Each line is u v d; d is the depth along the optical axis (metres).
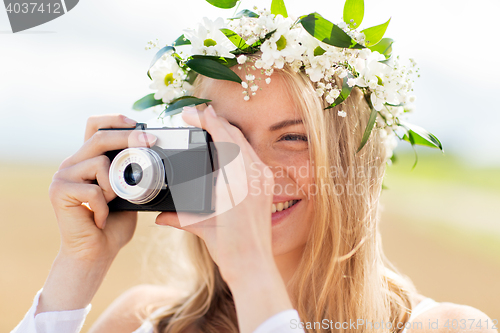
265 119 0.84
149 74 0.95
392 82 0.88
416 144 1.08
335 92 0.85
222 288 1.23
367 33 0.87
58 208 0.88
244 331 0.60
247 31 0.83
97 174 0.86
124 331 1.23
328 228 0.94
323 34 0.80
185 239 1.30
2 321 2.21
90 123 0.93
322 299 0.93
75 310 0.85
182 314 1.21
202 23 0.85
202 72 0.81
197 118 0.79
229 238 0.64
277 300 0.60
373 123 0.89
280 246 0.89
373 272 0.99
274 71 0.84
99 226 0.89
